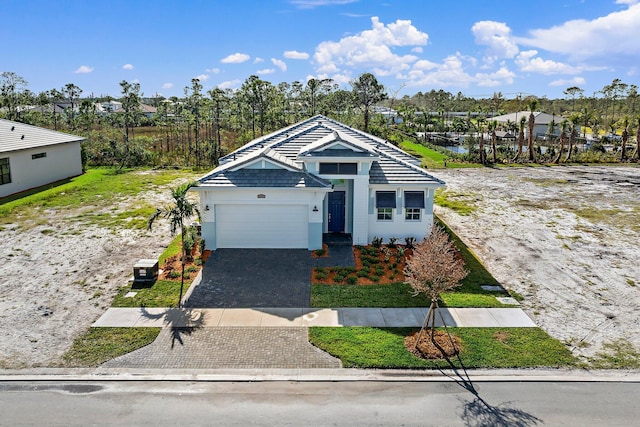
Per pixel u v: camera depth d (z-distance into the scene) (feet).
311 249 68.08
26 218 85.51
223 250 68.08
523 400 36.76
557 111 371.76
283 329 47.16
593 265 65.72
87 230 78.64
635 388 38.50
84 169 134.31
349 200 74.43
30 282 58.13
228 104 187.21
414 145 213.25
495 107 384.06
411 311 51.13
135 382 38.91
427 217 71.26
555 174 138.31
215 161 146.00
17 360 41.75
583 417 34.71
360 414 34.91
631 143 202.08
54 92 204.74
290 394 37.35
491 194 109.60
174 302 52.75
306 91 222.48
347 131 89.25
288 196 66.44
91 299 53.67
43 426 33.47
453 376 39.86
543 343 44.96
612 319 50.29
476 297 54.80
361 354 42.63
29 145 107.24
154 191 108.27
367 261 64.18
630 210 94.79
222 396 37.04
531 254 69.97
